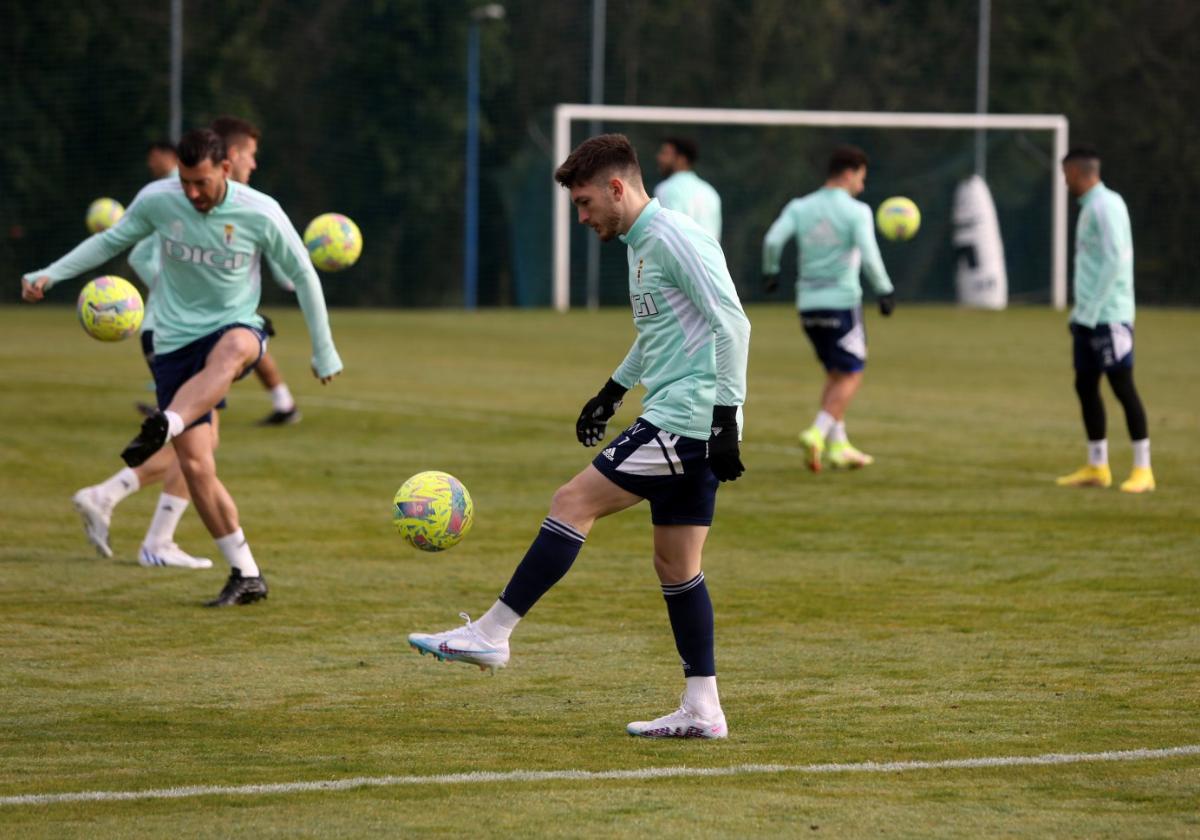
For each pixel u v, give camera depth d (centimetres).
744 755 1398
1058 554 2411
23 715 1523
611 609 2023
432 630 1908
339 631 1897
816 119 9100
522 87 10244
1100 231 2967
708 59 10488
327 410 4159
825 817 1226
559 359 5816
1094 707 1567
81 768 1348
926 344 6675
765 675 1702
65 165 9312
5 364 5266
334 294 9825
